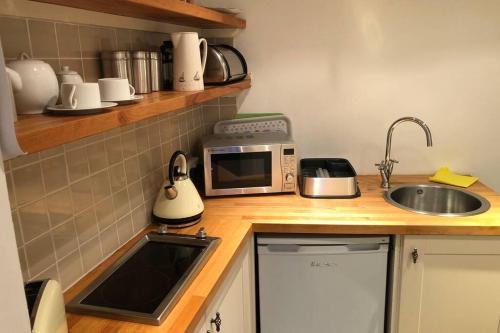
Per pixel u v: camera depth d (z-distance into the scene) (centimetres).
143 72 148
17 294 65
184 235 162
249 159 204
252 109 245
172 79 170
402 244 177
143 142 171
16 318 65
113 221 151
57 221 122
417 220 175
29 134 69
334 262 183
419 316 184
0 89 61
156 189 184
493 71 222
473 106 229
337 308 189
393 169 243
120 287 128
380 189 218
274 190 210
